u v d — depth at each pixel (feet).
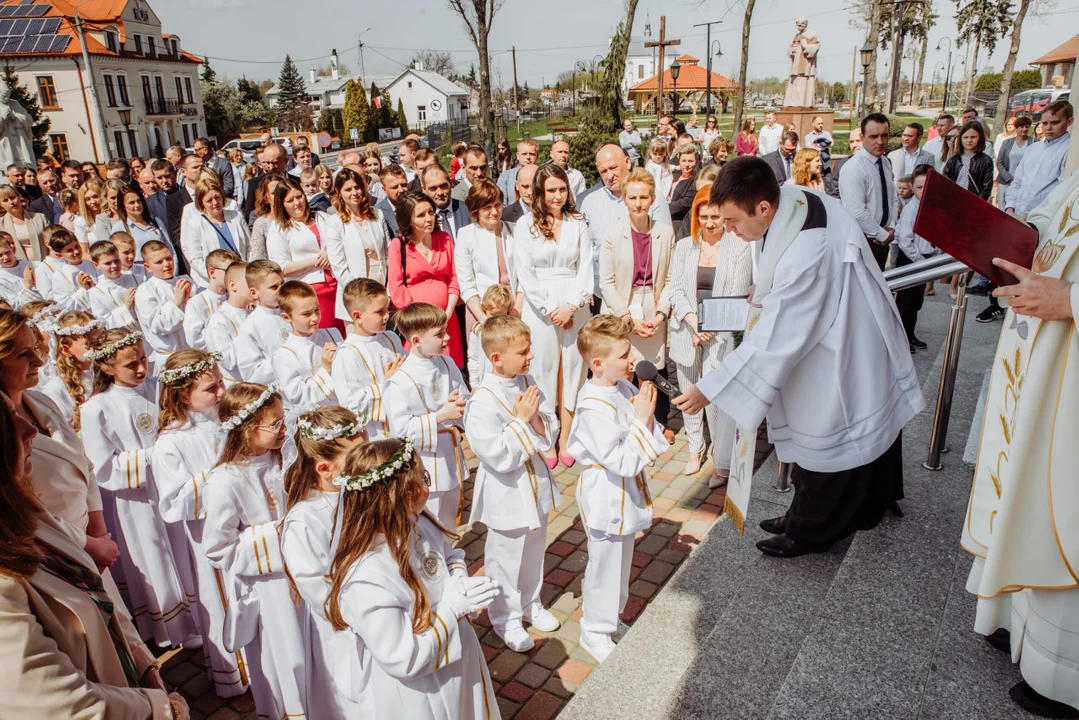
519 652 12.53
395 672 7.61
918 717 8.12
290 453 14.08
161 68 189.78
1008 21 137.08
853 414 10.16
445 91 267.59
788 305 9.67
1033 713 8.00
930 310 24.81
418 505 8.07
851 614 9.75
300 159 38.22
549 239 18.26
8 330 8.45
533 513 12.19
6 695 5.47
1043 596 7.71
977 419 14.67
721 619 10.71
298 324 15.69
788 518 11.79
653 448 10.87
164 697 6.70
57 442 9.29
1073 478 7.35
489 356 12.24
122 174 35.29
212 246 24.40
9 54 155.63
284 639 10.43
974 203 7.80
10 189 28.60
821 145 45.73
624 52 69.00
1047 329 7.32
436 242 20.08
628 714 9.69
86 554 6.99
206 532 10.16
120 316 21.97
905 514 12.01
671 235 18.60
